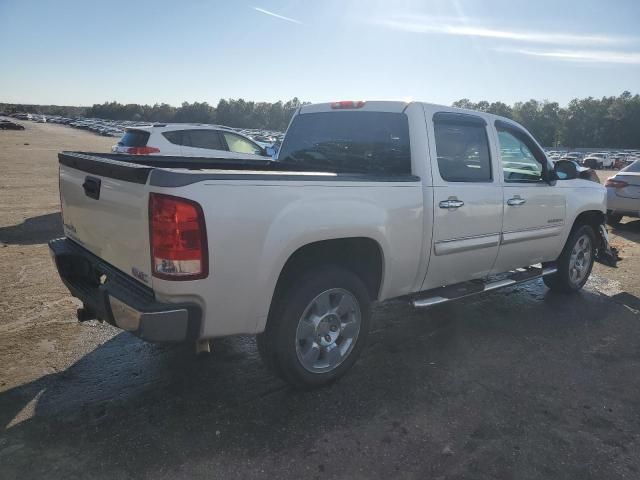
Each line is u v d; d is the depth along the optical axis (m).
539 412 3.25
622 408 3.33
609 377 3.75
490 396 3.43
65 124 112.06
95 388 3.37
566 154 69.12
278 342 3.16
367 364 3.86
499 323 4.80
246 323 2.93
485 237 4.30
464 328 4.64
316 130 4.60
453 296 4.12
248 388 3.44
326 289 3.30
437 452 2.81
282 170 4.82
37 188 13.81
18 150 29.73
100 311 3.03
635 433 3.05
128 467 2.61
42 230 8.30
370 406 3.26
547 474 2.66
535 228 4.85
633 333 4.63
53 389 3.34
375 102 4.14
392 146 3.97
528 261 4.97
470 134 4.23
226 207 2.70
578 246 5.66
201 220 2.62
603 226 6.07
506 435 2.99
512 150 4.70
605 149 110.62
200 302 2.74
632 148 112.81
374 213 3.38
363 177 3.35
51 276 5.71
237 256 2.77
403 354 4.05
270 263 2.90
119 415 3.06
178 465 2.63
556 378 3.71
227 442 2.84
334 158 4.43
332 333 3.43
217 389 3.41
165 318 2.66
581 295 5.75
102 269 3.22
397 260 3.63
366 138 4.18
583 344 4.35
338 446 2.84
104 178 3.08
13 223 8.80
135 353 3.90
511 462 2.74
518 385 3.59
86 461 2.64
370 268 3.69
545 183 4.98
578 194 5.37
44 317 4.53
